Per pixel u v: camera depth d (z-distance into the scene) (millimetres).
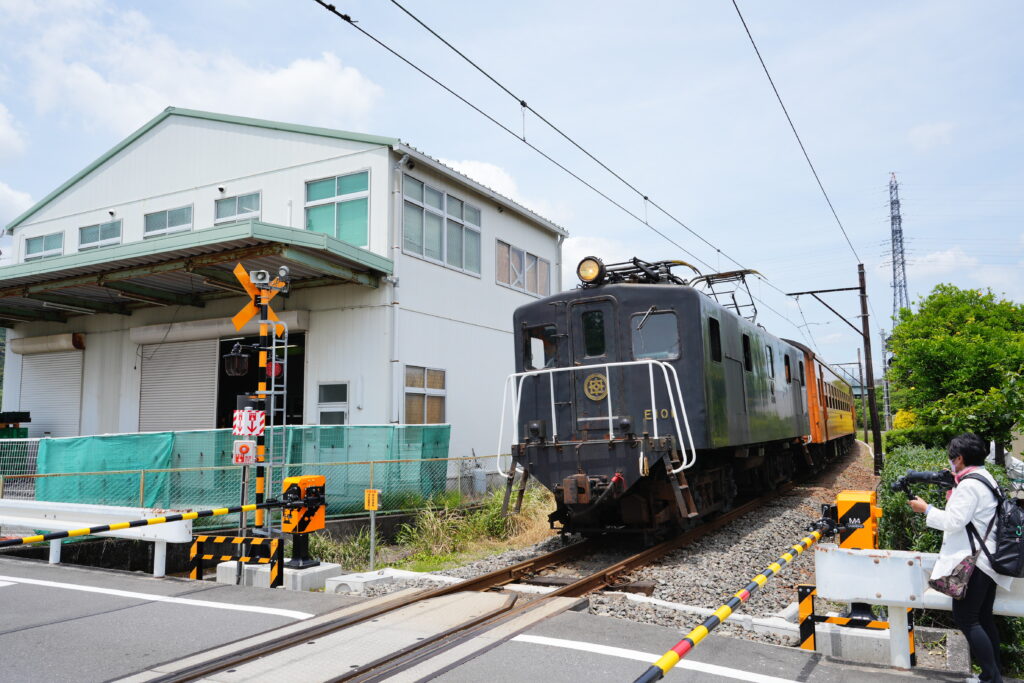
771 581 8055
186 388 15883
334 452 11820
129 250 12398
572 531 9898
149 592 6602
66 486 10555
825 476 20406
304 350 14797
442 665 4484
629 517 9477
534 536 11156
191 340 15844
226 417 15375
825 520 5207
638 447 8945
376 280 14000
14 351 18016
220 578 7879
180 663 4547
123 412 16562
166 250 12039
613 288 9703
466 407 16094
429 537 10781
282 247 11789
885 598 4598
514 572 7785
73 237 18297
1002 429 11398
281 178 15359
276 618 5652
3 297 14789
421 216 15070
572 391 9703
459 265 16281
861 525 4957
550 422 9797
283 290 9125
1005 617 5379
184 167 16641
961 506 4098
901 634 4668
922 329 16562
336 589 7246
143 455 10570
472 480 14414
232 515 10742
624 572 7879
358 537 10680
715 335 9938
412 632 5242
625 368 9461
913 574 4551
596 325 9812
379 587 7137
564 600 6086
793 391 16031
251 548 8008
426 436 13117
